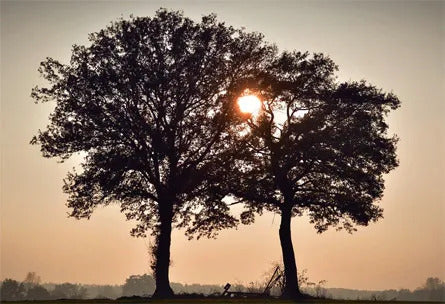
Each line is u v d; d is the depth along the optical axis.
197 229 63.28
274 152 63.09
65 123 60.91
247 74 63.38
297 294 62.44
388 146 63.53
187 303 48.94
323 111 63.38
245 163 63.12
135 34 61.53
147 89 60.38
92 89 60.88
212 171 61.78
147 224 63.28
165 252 61.62
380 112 64.31
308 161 63.09
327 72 65.06
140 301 51.97
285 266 63.59
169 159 61.31
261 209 63.97
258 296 62.03
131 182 61.69
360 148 62.50
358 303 50.97
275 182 63.00
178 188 61.06
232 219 63.59
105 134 60.69
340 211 63.66
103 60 61.97
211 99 62.56
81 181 61.00
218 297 60.81
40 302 50.44
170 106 61.12
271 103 64.88
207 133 61.88
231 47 63.22
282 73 64.44
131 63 60.81
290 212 64.19
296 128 62.62
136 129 60.16
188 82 61.09
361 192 63.69
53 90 61.78
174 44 61.44
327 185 63.84
